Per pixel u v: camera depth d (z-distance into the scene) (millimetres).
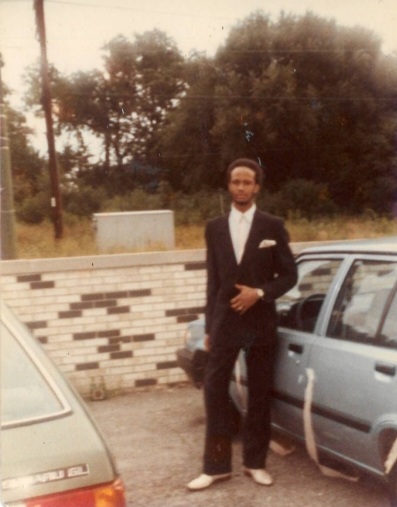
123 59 43750
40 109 38000
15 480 2248
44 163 38219
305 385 4340
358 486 4520
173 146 38625
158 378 7344
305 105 34438
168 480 4820
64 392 2629
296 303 4766
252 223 4457
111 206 36375
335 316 4305
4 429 2436
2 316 2961
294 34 34688
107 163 44938
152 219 18453
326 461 4531
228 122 35281
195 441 5645
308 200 33844
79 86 43812
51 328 7062
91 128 44750
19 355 2760
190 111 37625
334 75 34812
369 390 3818
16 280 6949
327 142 35031
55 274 7047
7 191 11945
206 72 36688
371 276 4176
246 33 35312
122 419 6332
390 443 3734
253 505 4316
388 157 34594
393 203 34406
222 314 4484
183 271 7379
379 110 34625
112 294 7199
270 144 35344
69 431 2445
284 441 5098
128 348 7258
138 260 7230
